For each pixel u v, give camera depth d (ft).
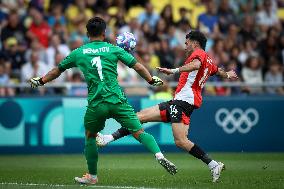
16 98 126.00
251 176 84.17
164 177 82.74
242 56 154.71
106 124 125.80
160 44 147.84
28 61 142.82
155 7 168.76
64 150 127.13
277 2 173.27
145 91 137.80
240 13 169.99
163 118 81.61
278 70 148.87
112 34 147.74
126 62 69.56
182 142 78.33
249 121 133.39
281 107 134.31
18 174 87.40
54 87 134.41
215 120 132.16
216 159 114.73
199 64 76.59
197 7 169.78
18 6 155.63
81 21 151.43
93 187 68.74
